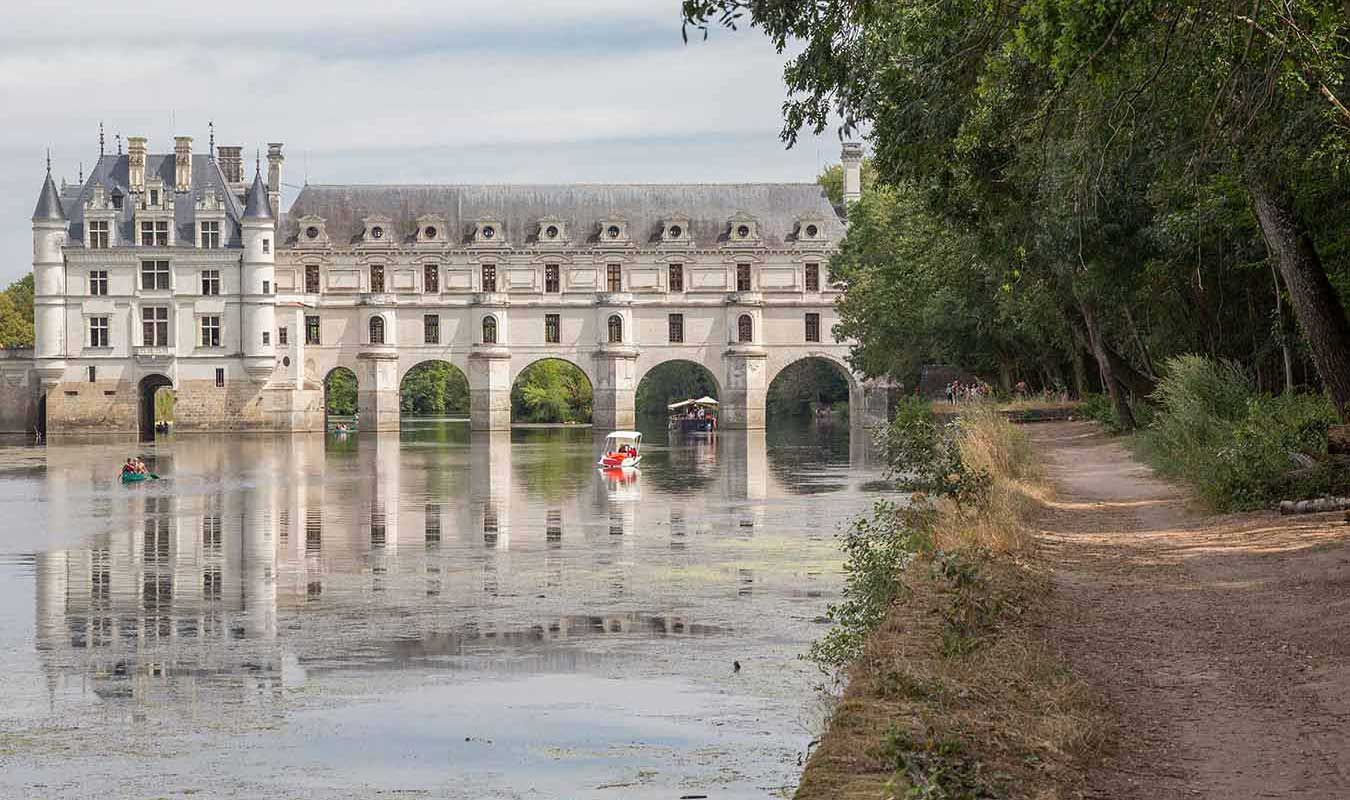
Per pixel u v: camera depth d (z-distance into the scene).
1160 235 39.84
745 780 18.34
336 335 145.50
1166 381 50.44
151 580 40.00
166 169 144.12
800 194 150.50
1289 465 34.09
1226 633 19.62
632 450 89.69
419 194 149.25
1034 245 41.06
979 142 28.38
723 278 146.88
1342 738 14.26
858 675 15.65
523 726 21.62
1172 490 40.72
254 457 104.25
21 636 30.84
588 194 150.00
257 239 140.62
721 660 26.73
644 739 20.67
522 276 146.62
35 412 143.12
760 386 146.00
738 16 25.73
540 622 31.55
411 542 48.84
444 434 144.50
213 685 25.38
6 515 60.62
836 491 67.94
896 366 106.75
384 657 27.78
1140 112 27.41
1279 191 30.94
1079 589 23.78
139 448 118.56
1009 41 23.69
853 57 29.70
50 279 139.12
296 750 20.50
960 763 12.10
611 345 145.25
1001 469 40.62
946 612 18.94
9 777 19.27
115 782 18.98
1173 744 14.29
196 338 141.12
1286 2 22.78
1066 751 13.61
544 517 57.28
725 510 58.84
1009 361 96.25
